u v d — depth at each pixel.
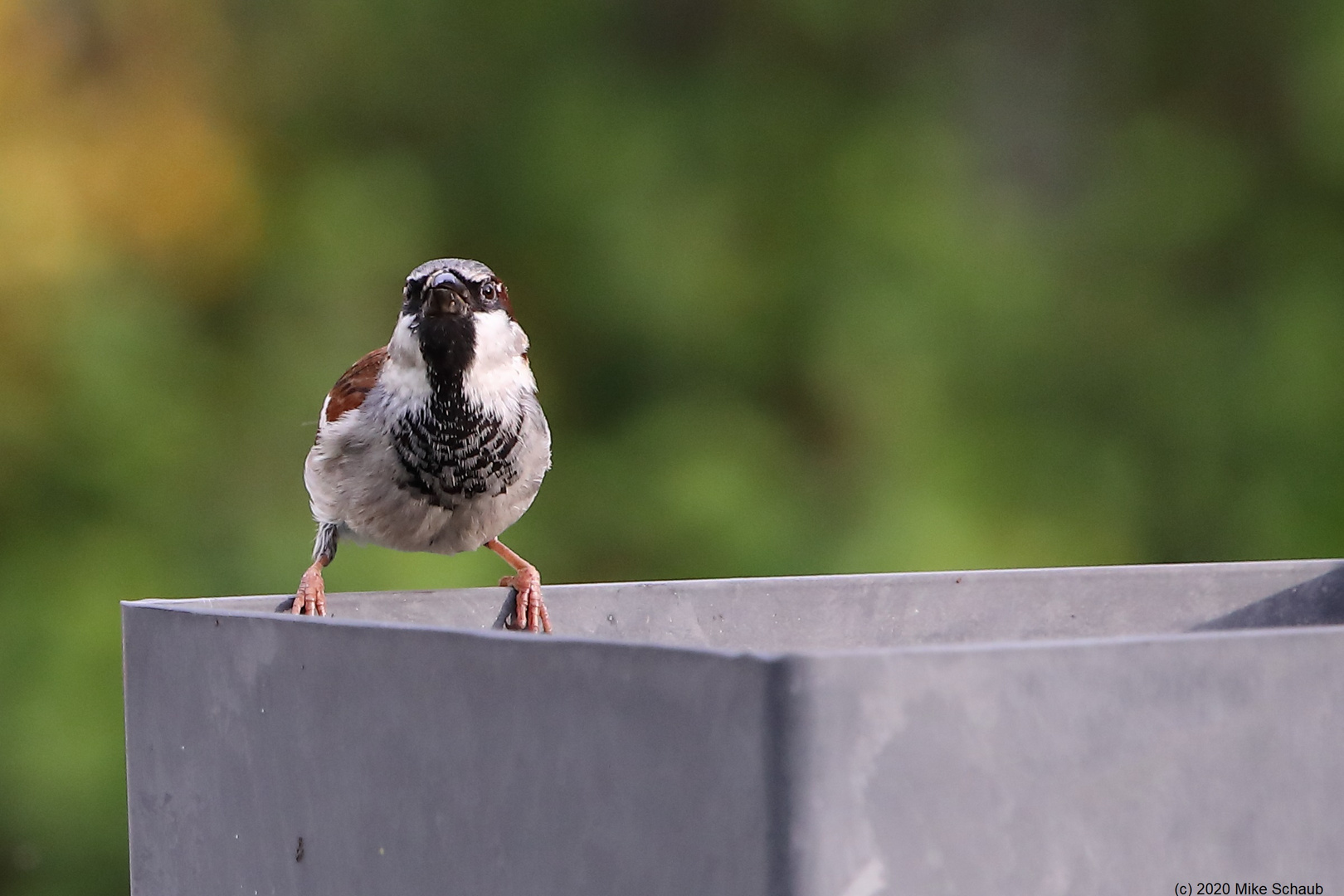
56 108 12.88
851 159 14.11
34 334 12.45
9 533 12.49
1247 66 15.47
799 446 13.68
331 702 3.42
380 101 14.37
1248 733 2.85
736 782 2.62
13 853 11.99
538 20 14.45
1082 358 14.46
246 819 3.66
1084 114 15.89
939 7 15.36
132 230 13.03
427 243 13.99
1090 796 2.73
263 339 13.48
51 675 12.07
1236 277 14.91
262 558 12.52
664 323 13.61
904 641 4.96
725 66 14.55
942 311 13.77
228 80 13.77
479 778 3.10
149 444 12.59
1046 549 13.30
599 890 2.88
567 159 13.85
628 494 13.32
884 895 2.58
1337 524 13.79
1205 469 14.30
